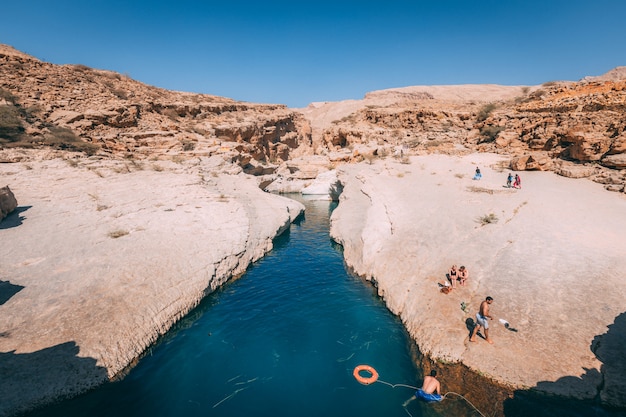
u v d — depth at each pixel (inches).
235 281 715.4
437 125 2207.2
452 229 717.3
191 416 361.4
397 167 1360.7
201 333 515.8
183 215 858.8
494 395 364.5
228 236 813.2
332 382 412.8
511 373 378.6
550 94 1609.3
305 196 2023.9
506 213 755.4
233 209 972.6
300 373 427.8
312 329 526.6
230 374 426.9
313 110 5211.6
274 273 762.8
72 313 449.4
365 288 675.4
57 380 368.2
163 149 1499.8
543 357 387.2
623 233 616.4
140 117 1756.9
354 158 1994.3
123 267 573.0
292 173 2443.4
